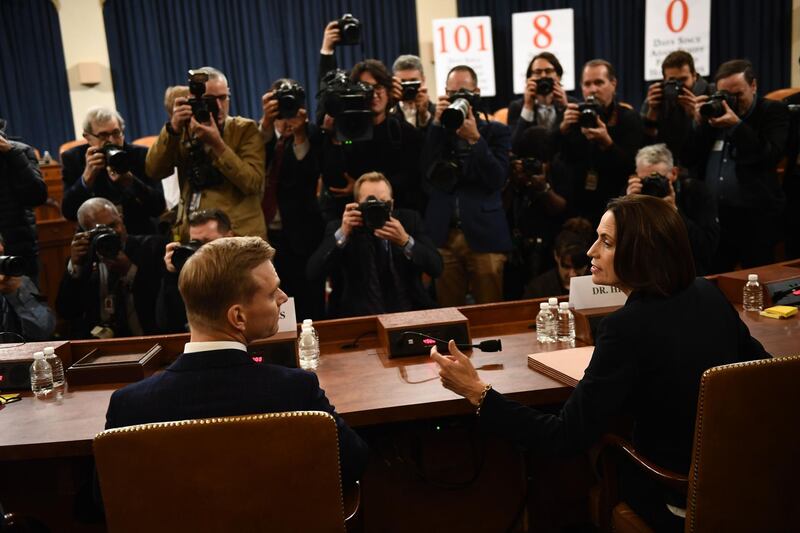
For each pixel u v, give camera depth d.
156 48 6.82
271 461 1.31
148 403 1.39
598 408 1.52
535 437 1.57
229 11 6.85
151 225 3.79
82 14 6.72
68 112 6.82
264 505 1.32
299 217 3.49
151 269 3.22
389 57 7.11
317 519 1.34
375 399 1.93
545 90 3.97
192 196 3.20
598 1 7.05
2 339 2.75
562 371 1.97
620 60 7.16
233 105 7.00
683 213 3.24
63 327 4.26
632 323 1.54
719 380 1.41
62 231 4.56
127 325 3.22
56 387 2.20
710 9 6.95
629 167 3.62
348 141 3.15
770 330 2.28
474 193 3.43
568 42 6.86
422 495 2.29
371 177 2.87
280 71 6.99
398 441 2.24
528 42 6.85
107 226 3.00
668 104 3.69
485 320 2.55
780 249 4.43
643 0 7.07
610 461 1.83
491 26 7.06
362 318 2.47
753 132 3.49
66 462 1.99
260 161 3.24
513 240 3.63
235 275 1.42
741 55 7.14
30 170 3.50
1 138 3.43
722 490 1.46
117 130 3.64
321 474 1.33
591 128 3.52
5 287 2.75
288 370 1.46
